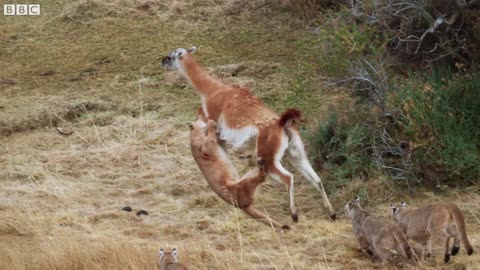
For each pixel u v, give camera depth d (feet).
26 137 179.22
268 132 144.97
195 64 157.38
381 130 158.10
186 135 175.42
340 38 165.58
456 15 170.60
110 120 182.70
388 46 179.52
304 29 207.10
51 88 195.11
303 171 147.43
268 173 144.36
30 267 128.57
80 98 189.78
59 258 129.18
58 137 178.60
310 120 171.94
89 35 214.48
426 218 127.03
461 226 125.49
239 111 148.97
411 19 173.99
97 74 199.31
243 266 129.08
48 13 223.92
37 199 155.53
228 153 168.25
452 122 154.61
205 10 219.20
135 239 139.54
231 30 211.00
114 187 160.04
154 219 147.84
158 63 201.05
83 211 150.92
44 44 212.64
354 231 132.57
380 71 161.99
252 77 190.90
